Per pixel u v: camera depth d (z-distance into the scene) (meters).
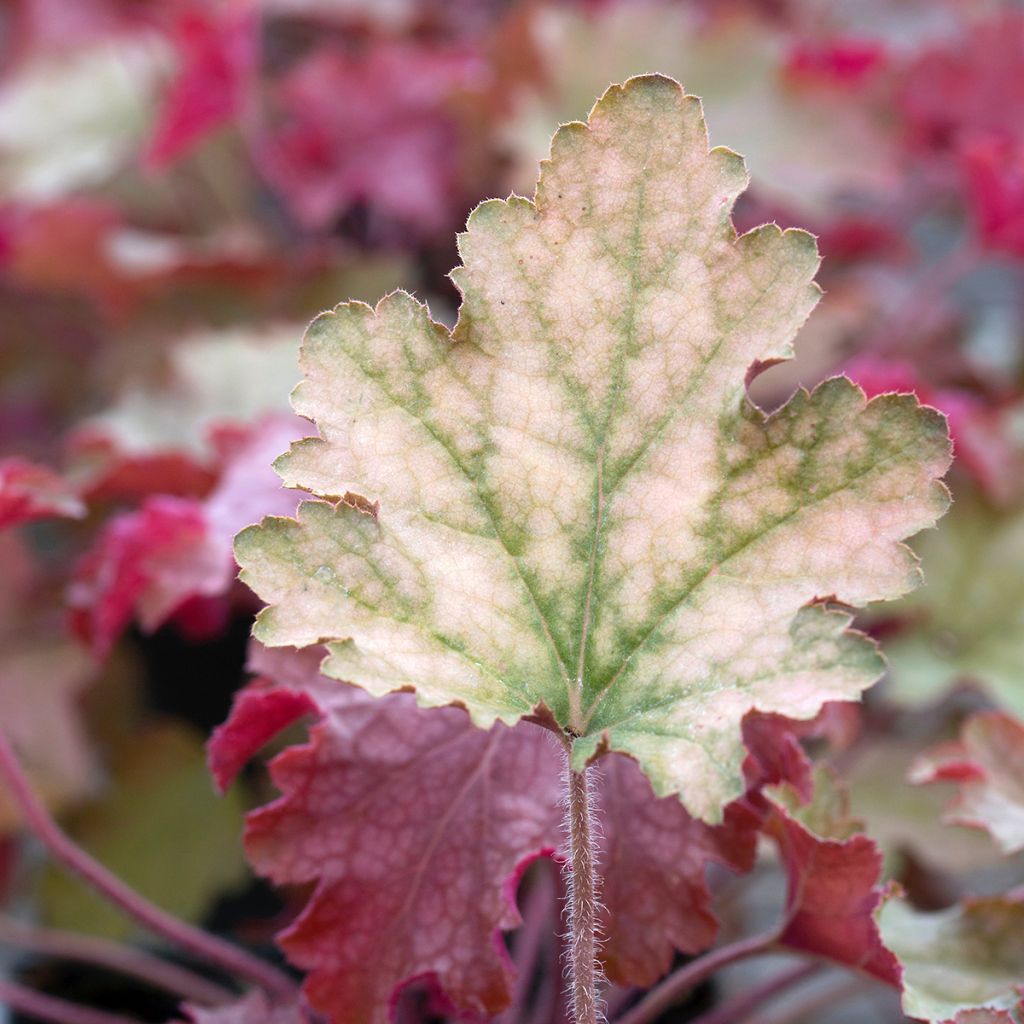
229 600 0.46
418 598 0.32
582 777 0.32
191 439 0.52
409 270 0.66
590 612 0.33
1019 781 0.37
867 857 0.33
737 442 0.32
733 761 0.31
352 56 0.79
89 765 0.52
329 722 0.35
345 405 0.32
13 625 0.52
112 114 0.74
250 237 0.67
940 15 0.81
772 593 0.32
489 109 0.64
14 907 0.53
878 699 0.48
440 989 0.35
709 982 0.44
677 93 0.32
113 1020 0.42
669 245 0.33
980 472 0.48
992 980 0.35
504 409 0.33
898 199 0.73
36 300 0.69
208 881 0.49
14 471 0.39
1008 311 0.74
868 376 0.46
